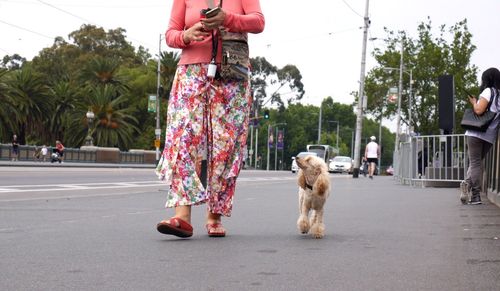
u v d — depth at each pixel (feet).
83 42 314.35
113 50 320.91
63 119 244.83
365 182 76.54
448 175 59.47
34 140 268.82
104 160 204.85
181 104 21.22
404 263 16.02
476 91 159.02
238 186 57.47
